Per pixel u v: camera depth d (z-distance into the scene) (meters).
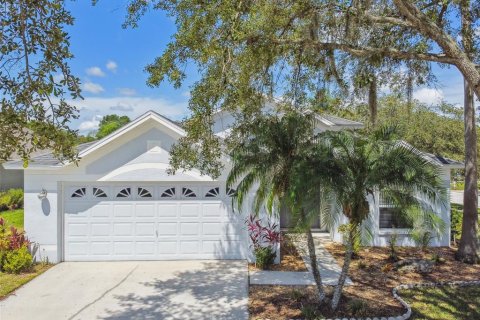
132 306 9.30
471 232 12.88
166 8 7.53
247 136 9.45
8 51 5.42
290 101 10.20
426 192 7.47
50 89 5.60
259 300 9.57
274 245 12.59
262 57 8.78
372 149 7.68
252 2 7.39
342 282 8.65
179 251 13.14
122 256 13.05
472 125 12.96
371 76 9.25
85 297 9.88
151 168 12.88
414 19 7.31
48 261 12.73
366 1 8.02
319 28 8.89
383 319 8.20
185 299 9.70
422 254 13.85
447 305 9.16
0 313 8.92
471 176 12.95
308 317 8.31
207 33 7.30
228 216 13.15
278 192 8.50
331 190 7.46
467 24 9.22
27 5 5.31
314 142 8.40
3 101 5.54
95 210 13.01
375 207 14.84
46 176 12.70
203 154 9.25
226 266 12.40
